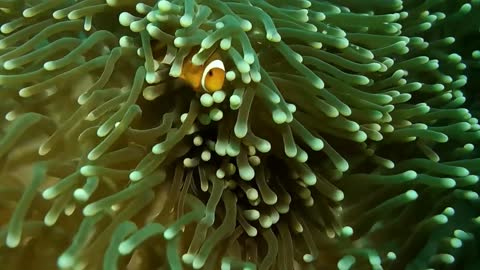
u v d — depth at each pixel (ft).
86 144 2.31
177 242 2.24
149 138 2.31
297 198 2.47
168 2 2.20
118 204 2.25
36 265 2.22
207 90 2.19
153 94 2.29
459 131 2.55
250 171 2.25
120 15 2.29
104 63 2.34
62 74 2.29
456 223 2.48
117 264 2.16
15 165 2.29
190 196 2.35
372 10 2.79
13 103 2.34
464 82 2.69
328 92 2.34
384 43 2.56
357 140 2.39
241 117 2.19
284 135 2.27
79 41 2.39
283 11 2.41
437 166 2.47
